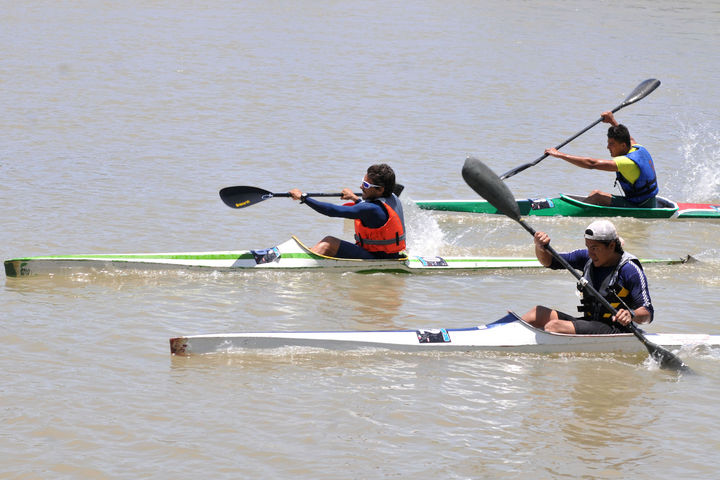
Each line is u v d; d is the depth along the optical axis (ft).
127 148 177.88
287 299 105.60
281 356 88.22
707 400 81.30
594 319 91.50
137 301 102.68
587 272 90.17
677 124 220.64
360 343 89.25
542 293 110.83
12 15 364.38
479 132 203.51
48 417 73.92
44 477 65.36
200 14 388.16
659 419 77.30
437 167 173.58
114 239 124.06
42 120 198.29
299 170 166.71
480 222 148.05
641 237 139.95
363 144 188.44
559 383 84.17
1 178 152.25
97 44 304.30
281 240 128.67
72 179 154.10
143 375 82.48
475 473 67.67
